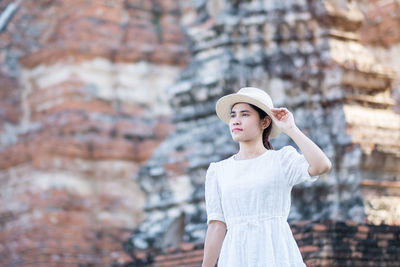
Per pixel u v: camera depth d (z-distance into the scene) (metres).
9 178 14.91
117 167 14.91
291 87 12.66
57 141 14.59
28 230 14.29
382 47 14.14
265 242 4.39
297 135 4.43
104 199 14.70
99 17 15.35
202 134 13.09
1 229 14.77
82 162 14.73
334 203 11.54
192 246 11.83
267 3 13.14
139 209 14.88
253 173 4.52
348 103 12.16
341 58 12.39
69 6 15.30
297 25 12.88
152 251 12.38
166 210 13.27
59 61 15.06
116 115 15.18
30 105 15.44
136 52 15.58
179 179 13.19
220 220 4.62
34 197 14.40
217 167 4.68
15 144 14.93
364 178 11.63
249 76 12.87
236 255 4.43
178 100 13.48
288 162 4.49
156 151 13.73
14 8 15.66
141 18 15.82
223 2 14.12
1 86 15.70
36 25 15.53
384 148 11.74
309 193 11.71
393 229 11.06
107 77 15.28
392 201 11.59
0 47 15.74
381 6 14.20
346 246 10.59
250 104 4.67
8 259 14.46
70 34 15.07
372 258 10.73
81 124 14.78
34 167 14.57
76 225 14.34
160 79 15.70
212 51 13.35
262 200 4.45
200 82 13.15
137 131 15.22
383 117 12.17
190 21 16.02
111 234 14.54
